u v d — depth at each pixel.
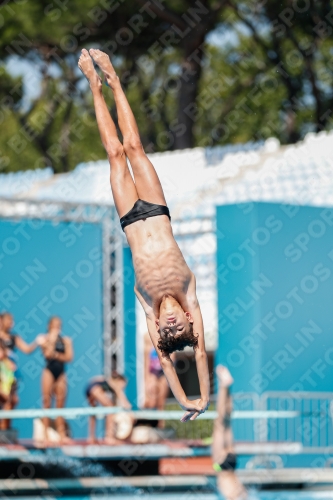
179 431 54.91
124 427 45.81
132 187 24.45
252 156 59.50
